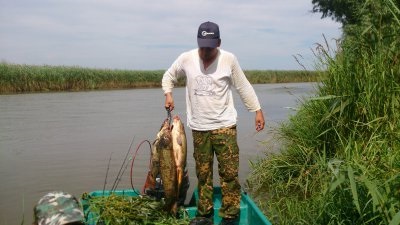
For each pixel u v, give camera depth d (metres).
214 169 5.52
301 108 4.91
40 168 5.54
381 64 3.85
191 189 4.67
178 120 3.34
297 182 4.28
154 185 3.57
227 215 3.27
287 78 45.12
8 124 9.64
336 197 3.01
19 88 21.89
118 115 11.61
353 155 3.56
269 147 5.82
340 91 4.13
